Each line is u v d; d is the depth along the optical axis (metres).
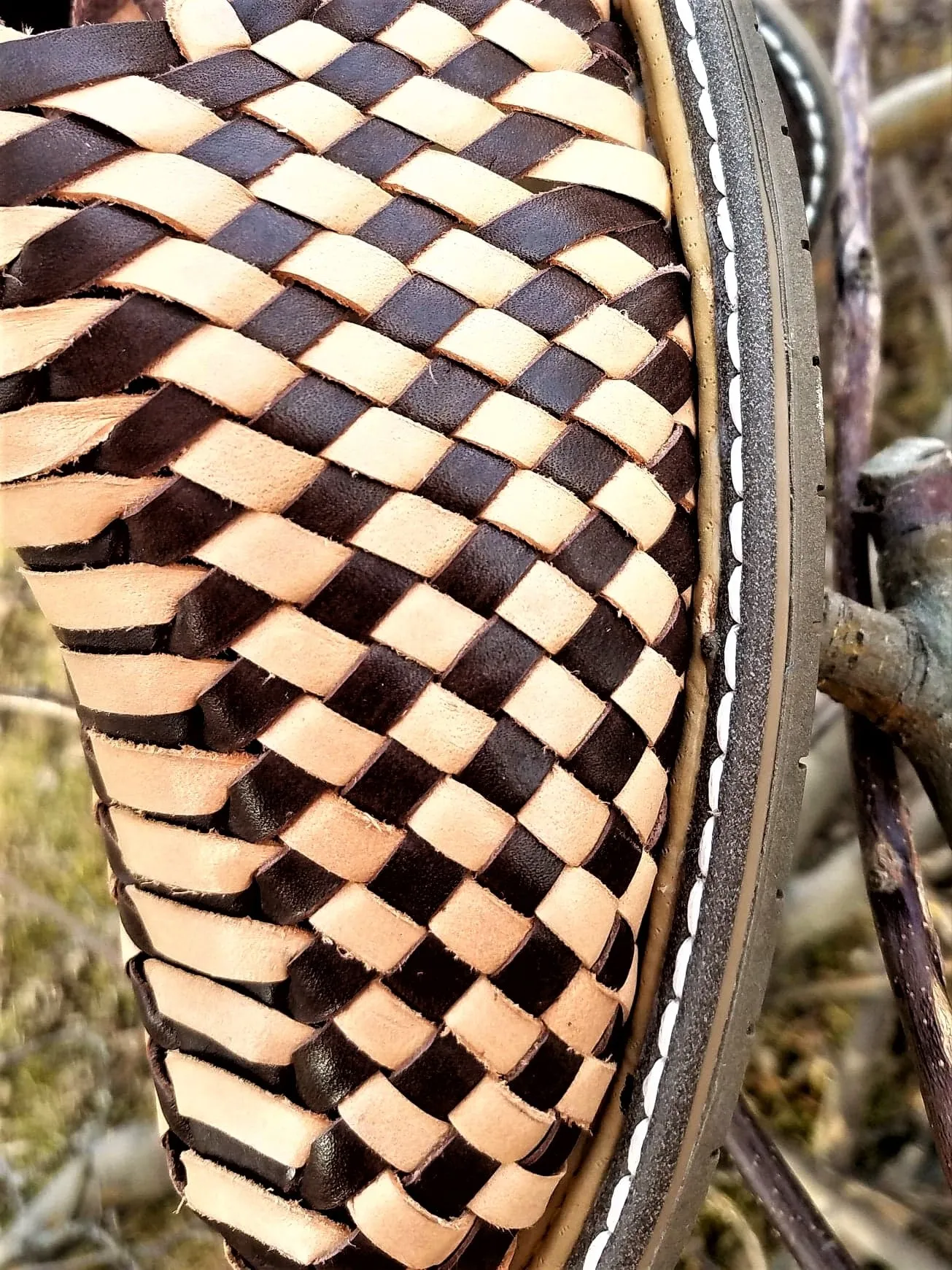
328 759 0.16
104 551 0.16
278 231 0.16
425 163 0.16
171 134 0.16
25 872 0.30
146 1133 0.28
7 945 0.30
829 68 0.31
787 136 0.18
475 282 0.16
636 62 0.18
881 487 0.21
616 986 0.17
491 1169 0.17
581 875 0.17
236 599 0.16
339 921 0.16
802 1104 0.26
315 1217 0.17
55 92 0.16
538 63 0.17
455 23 0.17
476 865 0.16
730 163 0.18
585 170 0.17
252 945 0.16
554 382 0.16
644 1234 0.17
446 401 0.16
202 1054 0.17
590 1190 0.18
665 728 0.17
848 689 0.20
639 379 0.17
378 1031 0.16
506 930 0.16
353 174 0.16
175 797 0.17
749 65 0.18
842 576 0.23
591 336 0.17
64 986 0.29
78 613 0.16
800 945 0.27
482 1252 0.17
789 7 0.33
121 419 0.16
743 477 0.17
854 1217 0.25
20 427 0.16
